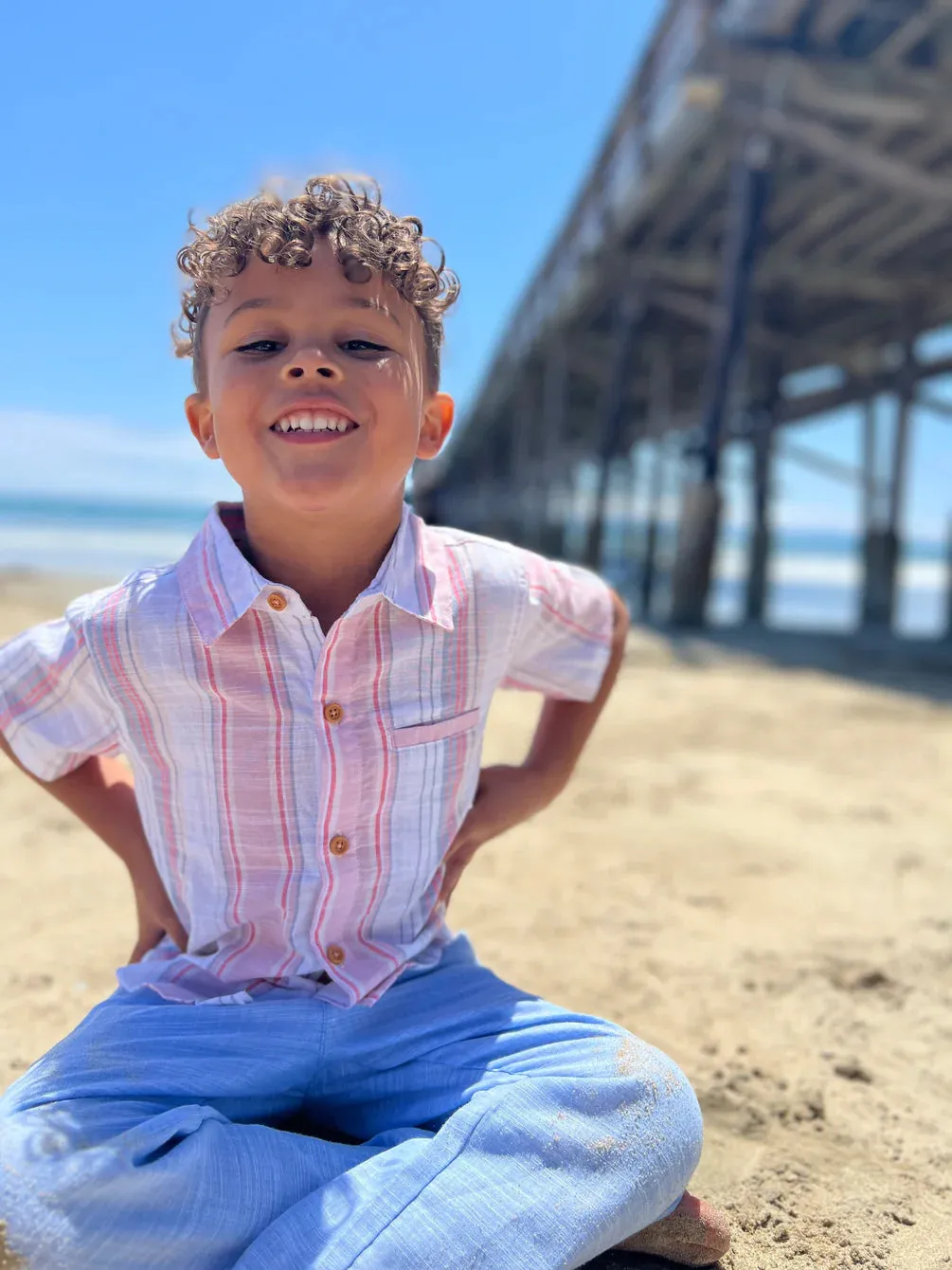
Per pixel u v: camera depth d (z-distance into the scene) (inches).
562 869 116.4
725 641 330.6
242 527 55.6
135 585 53.6
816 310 523.5
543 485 730.2
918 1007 85.9
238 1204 43.6
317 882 53.1
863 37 294.8
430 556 55.9
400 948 55.5
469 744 57.4
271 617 50.5
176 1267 42.3
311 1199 43.8
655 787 152.9
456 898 106.7
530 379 751.1
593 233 470.9
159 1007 52.6
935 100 289.6
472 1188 44.0
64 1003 80.1
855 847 127.6
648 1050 51.4
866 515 496.7
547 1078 48.4
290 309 48.6
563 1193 44.8
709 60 298.8
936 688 251.3
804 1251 54.8
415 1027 53.2
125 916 100.0
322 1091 53.9
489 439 1125.1
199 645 51.2
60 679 54.9
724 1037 78.7
